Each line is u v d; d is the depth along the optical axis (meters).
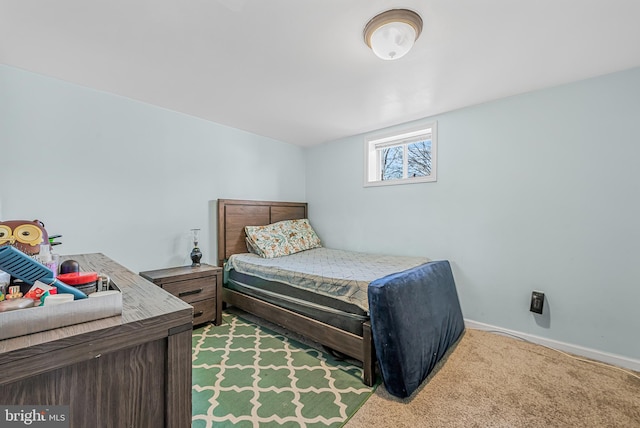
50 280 0.69
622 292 1.83
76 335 0.57
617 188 1.85
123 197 2.32
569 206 2.01
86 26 1.41
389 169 3.19
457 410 1.40
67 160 2.05
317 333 1.95
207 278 2.47
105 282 0.83
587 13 1.30
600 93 1.89
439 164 2.61
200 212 2.83
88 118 2.13
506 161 2.26
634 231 1.80
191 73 1.90
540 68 1.80
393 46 1.39
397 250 2.92
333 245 3.56
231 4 1.25
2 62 1.77
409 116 2.67
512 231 2.24
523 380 1.65
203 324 2.54
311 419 1.35
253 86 2.08
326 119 2.79
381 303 1.52
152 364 0.68
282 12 1.30
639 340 1.78
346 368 1.81
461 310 2.40
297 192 3.84
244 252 3.14
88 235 2.14
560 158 2.04
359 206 3.27
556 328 2.06
